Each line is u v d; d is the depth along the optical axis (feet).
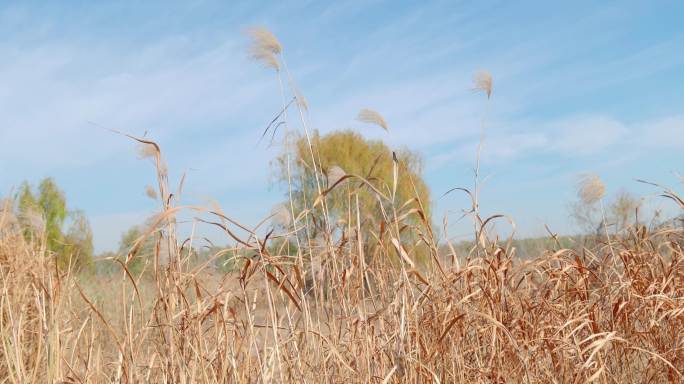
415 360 8.25
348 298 9.02
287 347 9.44
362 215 10.57
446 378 9.00
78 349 9.98
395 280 9.46
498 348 9.55
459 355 9.24
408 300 8.79
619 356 10.73
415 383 8.46
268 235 8.27
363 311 9.12
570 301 11.60
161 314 8.38
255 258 8.35
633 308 11.10
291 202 9.08
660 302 10.71
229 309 8.93
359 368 8.75
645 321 11.25
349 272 9.15
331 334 8.95
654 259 12.47
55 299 9.96
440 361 9.23
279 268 8.30
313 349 8.96
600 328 10.50
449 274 9.78
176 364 8.19
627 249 12.59
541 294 11.25
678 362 10.55
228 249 8.18
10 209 12.10
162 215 6.94
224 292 8.57
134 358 8.03
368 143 48.65
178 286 7.93
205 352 8.51
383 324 9.40
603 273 12.35
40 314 8.80
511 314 10.02
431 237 9.15
